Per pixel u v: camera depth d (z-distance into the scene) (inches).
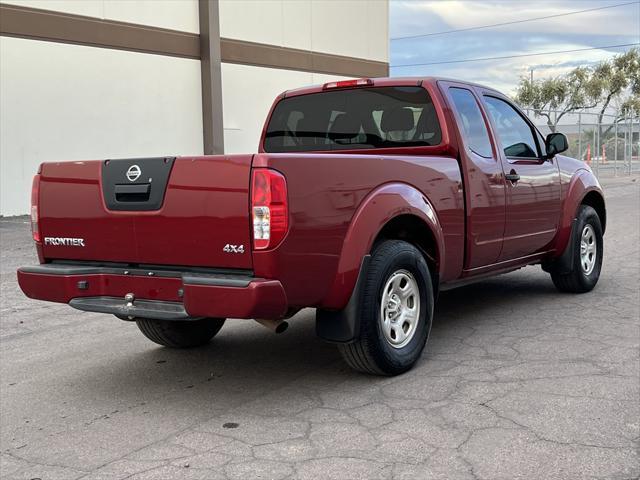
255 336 233.8
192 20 824.3
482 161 217.8
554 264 271.6
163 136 799.7
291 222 150.6
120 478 129.4
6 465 137.1
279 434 147.3
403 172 184.4
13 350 222.7
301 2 971.9
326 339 171.5
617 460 129.5
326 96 230.8
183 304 157.3
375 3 1102.4
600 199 290.2
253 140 923.4
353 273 166.6
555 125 979.3
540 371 181.6
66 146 698.8
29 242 483.8
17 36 650.8
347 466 130.4
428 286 190.7
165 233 160.2
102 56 727.7
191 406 167.2
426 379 179.3
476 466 128.4
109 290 172.1
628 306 254.5
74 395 177.9
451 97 214.4
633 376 175.5
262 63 921.5
